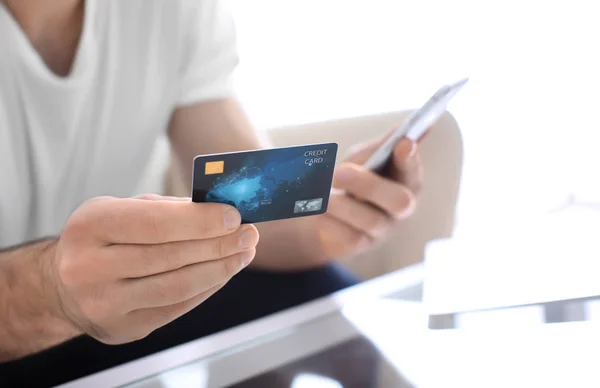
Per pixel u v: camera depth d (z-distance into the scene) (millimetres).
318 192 616
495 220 1868
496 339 708
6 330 669
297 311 759
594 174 2070
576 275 657
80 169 1003
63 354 787
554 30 1888
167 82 1063
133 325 600
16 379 741
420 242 1139
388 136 903
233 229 562
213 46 1103
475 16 1733
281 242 958
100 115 988
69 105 926
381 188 845
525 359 671
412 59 1653
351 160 923
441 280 719
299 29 1484
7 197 911
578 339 702
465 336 718
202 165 538
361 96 1507
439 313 674
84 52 920
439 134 1104
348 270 1062
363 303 783
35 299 640
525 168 2018
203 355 676
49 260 620
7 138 891
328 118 1234
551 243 747
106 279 556
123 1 968
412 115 794
